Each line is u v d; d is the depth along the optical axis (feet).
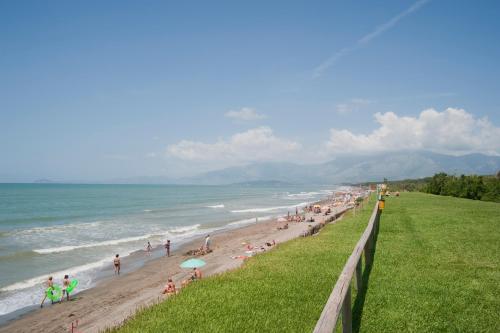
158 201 360.89
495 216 88.48
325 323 16.03
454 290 32.14
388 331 24.17
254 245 109.81
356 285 33.01
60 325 52.54
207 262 90.84
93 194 490.49
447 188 194.18
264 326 26.32
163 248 114.52
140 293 66.59
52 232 145.48
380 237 61.00
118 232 147.84
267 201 387.96
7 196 413.18
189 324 27.48
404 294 31.14
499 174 207.10
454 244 53.67
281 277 39.78
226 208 282.36
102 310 57.98
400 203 138.00
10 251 105.91
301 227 149.69
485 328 24.48
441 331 24.18
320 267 44.16
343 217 132.36
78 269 86.69
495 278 35.96
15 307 61.67
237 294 34.12
